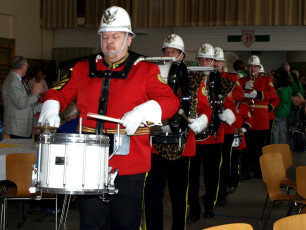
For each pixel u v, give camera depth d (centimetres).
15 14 1367
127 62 277
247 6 1394
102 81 275
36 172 227
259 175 850
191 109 406
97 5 1458
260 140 836
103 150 228
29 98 646
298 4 1374
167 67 343
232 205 639
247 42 1474
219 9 1409
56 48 1523
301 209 450
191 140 409
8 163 431
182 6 1431
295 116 1316
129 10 1448
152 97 273
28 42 1429
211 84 466
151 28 1505
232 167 697
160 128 335
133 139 274
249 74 774
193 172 527
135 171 274
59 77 1090
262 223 547
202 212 590
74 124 470
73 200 596
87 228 276
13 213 566
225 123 574
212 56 524
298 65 1783
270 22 1388
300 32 1448
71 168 220
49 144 221
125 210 277
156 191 403
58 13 1473
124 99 271
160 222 404
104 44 268
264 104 827
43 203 559
